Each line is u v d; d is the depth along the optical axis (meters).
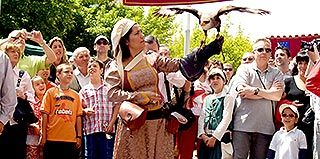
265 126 6.91
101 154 7.04
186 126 5.80
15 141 6.36
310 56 6.92
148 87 5.43
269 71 7.00
